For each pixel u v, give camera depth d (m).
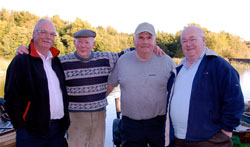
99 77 2.53
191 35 1.91
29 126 1.96
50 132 2.08
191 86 1.85
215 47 32.59
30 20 36.28
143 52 2.24
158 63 2.32
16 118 1.91
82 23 31.03
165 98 2.33
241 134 2.98
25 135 1.98
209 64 1.82
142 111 2.28
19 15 36.59
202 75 1.81
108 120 5.27
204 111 1.76
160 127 2.33
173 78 2.06
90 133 2.56
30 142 1.98
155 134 2.32
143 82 2.26
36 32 2.07
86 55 2.46
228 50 32.84
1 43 25.16
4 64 17.88
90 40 2.44
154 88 2.26
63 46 26.72
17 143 2.01
